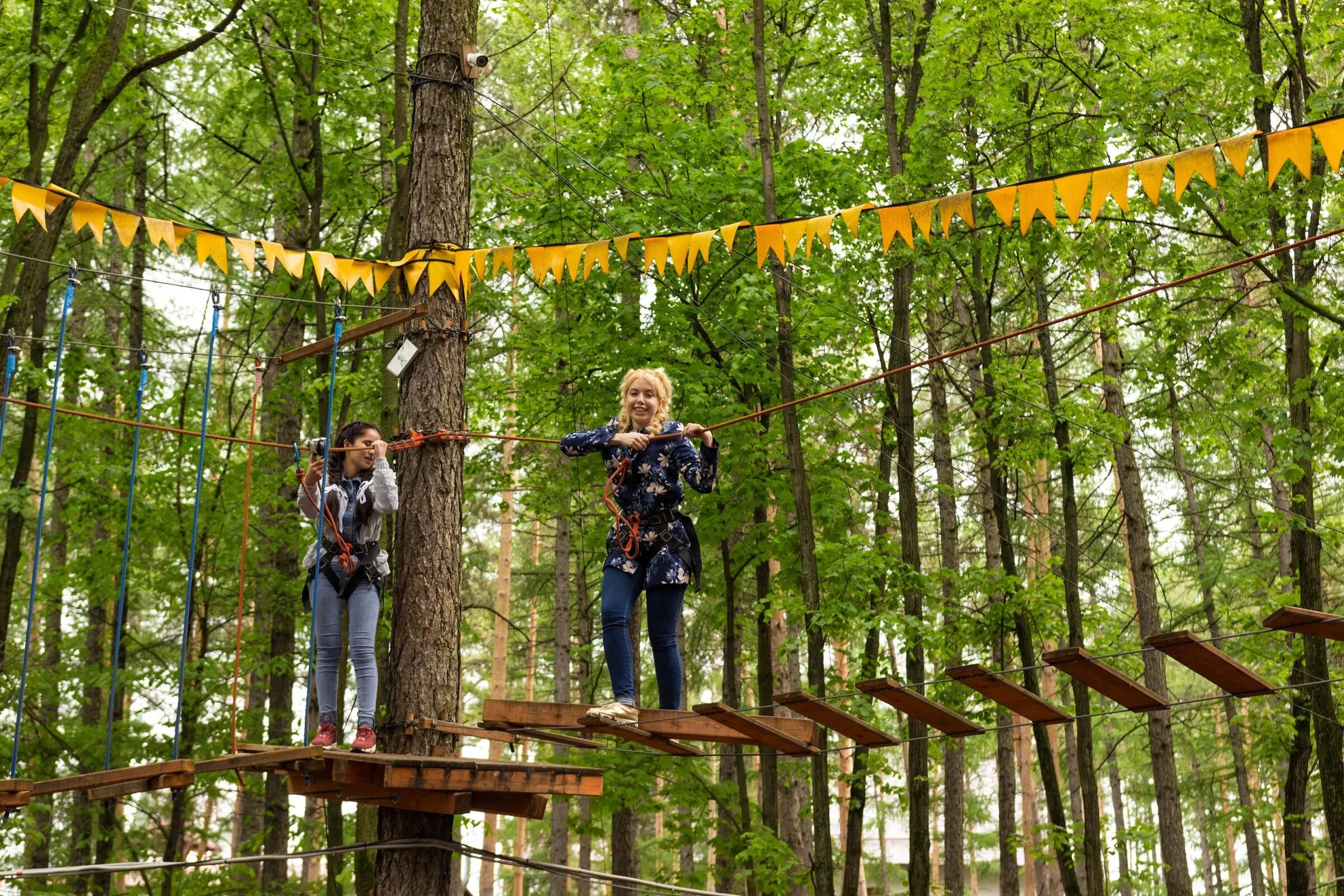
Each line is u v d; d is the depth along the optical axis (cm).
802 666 2416
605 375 1447
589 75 1691
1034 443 1401
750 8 1511
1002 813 1706
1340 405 1250
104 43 1212
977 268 1423
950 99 1326
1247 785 2092
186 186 1844
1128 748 2778
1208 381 1303
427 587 736
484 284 1416
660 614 605
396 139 1248
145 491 1412
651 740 636
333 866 1309
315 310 1548
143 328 1917
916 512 1387
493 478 1614
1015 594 1367
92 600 1523
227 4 1447
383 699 1312
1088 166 1316
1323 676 1217
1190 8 1266
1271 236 1221
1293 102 1238
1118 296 1324
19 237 1264
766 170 1296
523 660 2927
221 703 1462
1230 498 2156
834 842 2795
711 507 1415
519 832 2927
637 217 1322
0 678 1356
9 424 1792
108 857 1478
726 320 1386
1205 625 2088
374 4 1452
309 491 666
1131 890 2561
